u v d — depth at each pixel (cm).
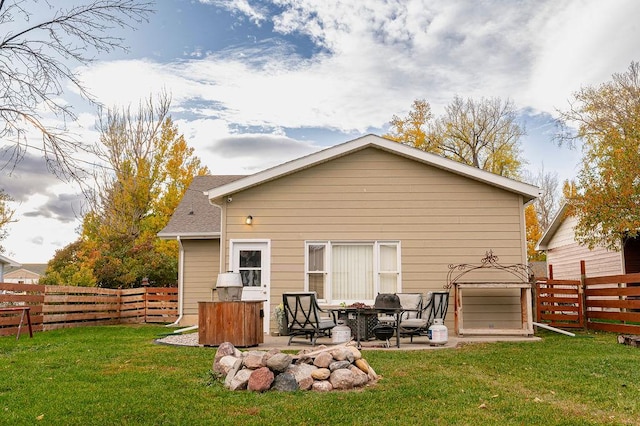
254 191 1309
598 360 848
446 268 1273
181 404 578
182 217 1736
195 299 1655
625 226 1648
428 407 569
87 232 2617
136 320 1795
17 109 673
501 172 3344
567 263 2341
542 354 920
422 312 1153
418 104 3178
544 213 4144
